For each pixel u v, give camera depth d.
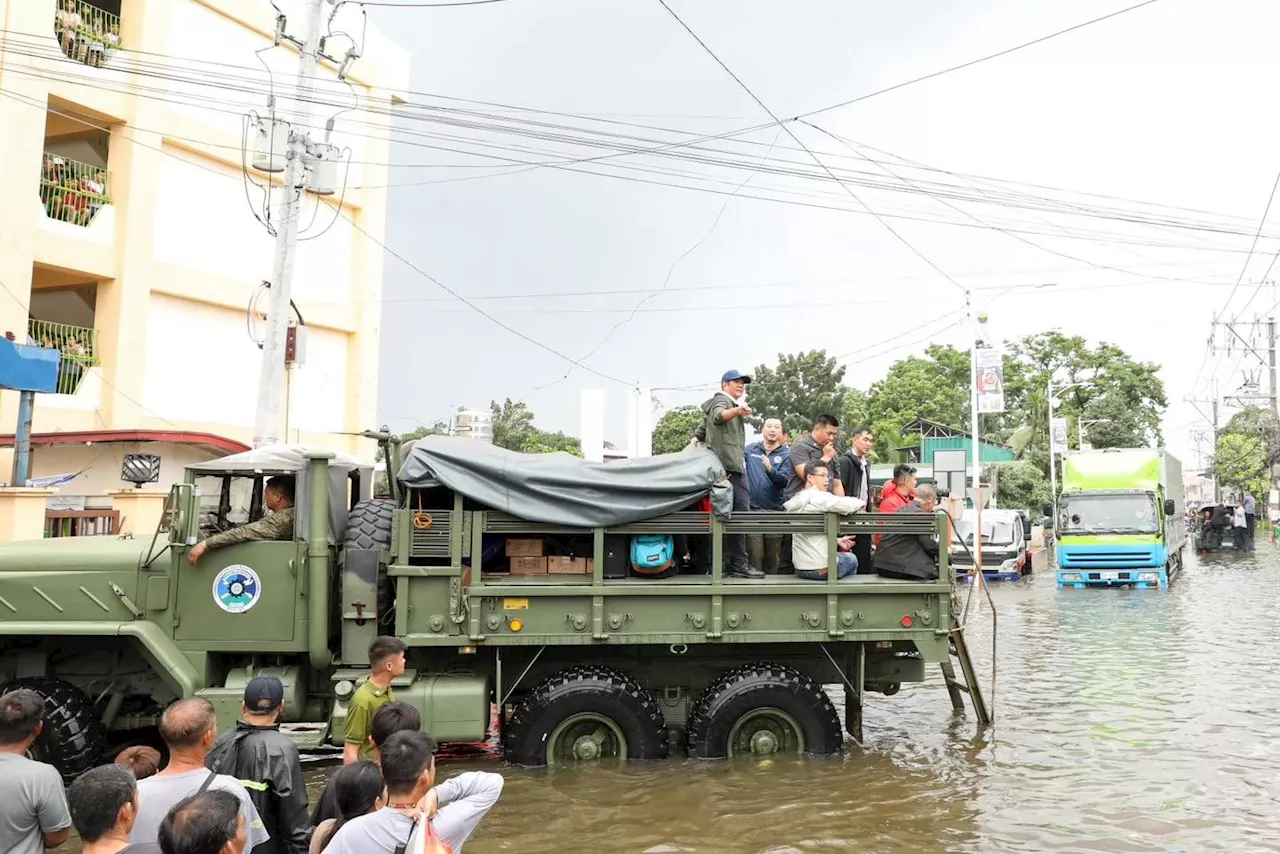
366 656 7.14
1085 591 22.73
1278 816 6.53
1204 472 71.88
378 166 23.77
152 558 7.07
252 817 3.56
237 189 20.47
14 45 16.05
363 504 7.57
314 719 7.50
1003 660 12.87
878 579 7.91
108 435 15.67
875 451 44.34
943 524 7.78
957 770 7.52
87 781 3.22
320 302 22.56
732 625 7.46
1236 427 57.69
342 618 7.13
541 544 7.71
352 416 23.48
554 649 7.76
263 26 20.81
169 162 19.11
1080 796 6.93
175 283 18.95
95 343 17.80
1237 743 8.38
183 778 3.71
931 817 6.46
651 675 7.92
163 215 18.98
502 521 7.34
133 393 18.00
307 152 15.27
